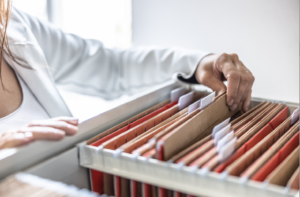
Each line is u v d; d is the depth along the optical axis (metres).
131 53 0.90
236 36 1.21
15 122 0.62
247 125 0.47
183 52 0.77
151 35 1.40
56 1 1.61
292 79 1.15
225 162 0.35
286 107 0.57
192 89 0.71
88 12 1.64
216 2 1.21
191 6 1.27
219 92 0.61
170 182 0.33
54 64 0.89
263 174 0.33
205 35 1.27
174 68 0.77
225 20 1.21
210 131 0.51
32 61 0.68
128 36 1.61
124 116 0.53
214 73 0.66
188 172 0.32
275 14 1.11
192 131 0.44
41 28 0.86
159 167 0.34
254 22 1.16
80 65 0.92
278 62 1.16
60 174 0.38
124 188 0.39
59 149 0.40
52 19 1.62
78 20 1.66
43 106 0.69
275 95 1.20
